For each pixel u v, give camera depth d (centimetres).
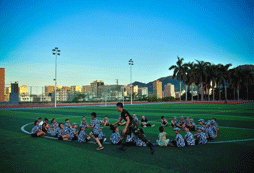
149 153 706
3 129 1302
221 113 2445
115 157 658
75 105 5319
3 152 733
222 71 7544
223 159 626
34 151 747
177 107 3844
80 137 897
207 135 934
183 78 7481
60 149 775
